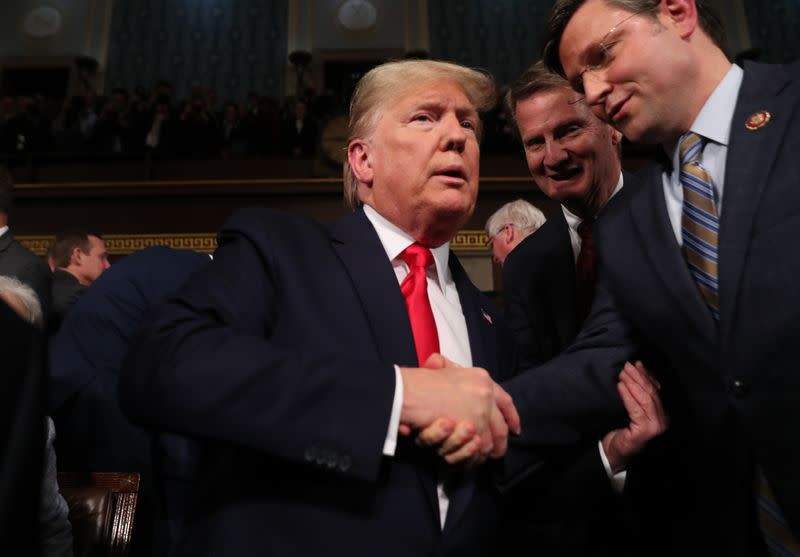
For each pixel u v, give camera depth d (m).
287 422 0.86
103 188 6.22
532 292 1.99
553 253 2.00
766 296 1.02
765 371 1.02
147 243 6.16
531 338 1.96
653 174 1.30
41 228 6.20
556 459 1.28
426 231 1.19
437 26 10.50
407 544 0.90
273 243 1.07
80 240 3.11
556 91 1.88
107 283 2.02
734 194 1.08
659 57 1.15
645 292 1.20
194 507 0.98
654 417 1.23
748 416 1.03
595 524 1.38
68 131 7.52
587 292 1.89
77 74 10.32
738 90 1.17
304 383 0.88
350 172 1.37
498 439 0.96
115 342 1.96
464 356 1.14
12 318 0.59
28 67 10.38
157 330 0.93
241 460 0.94
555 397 1.27
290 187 6.16
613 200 1.42
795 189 1.03
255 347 0.90
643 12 1.17
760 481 1.07
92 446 1.89
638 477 1.34
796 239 1.01
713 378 1.10
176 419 0.86
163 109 7.83
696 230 1.15
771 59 9.82
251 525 0.88
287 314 1.01
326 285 1.06
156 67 10.39
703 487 1.15
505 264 2.12
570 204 1.95
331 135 6.56
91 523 1.64
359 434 0.86
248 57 10.43
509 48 10.39
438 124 1.19
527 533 1.36
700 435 1.15
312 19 10.59
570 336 1.90
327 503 0.89
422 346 1.08
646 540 1.33
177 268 2.06
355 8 10.56
